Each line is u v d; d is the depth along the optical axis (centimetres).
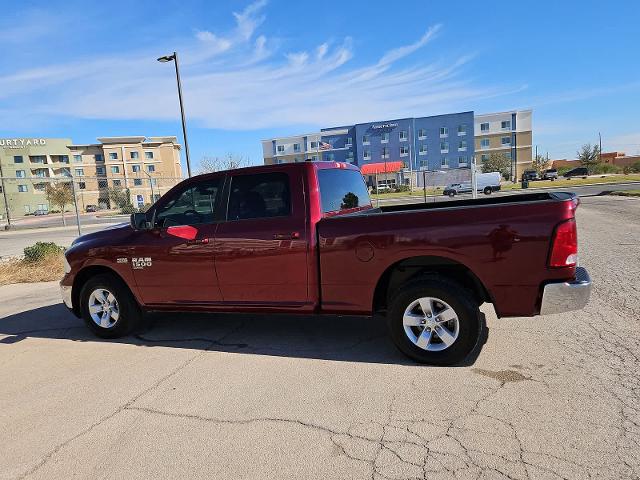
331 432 305
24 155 8619
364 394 357
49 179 1648
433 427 304
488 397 339
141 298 518
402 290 402
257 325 560
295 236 436
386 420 316
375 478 256
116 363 458
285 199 450
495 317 530
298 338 502
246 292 466
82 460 290
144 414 345
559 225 356
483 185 4253
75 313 566
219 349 481
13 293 884
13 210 8244
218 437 307
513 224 366
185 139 1836
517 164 9144
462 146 8562
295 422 321
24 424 342
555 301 358
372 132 8875
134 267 512
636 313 510
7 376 441
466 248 378
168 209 508
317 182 454
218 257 469
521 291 369
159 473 272
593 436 282
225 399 362
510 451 272
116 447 302
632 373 364
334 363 423
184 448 296
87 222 3688
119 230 534
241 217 466
